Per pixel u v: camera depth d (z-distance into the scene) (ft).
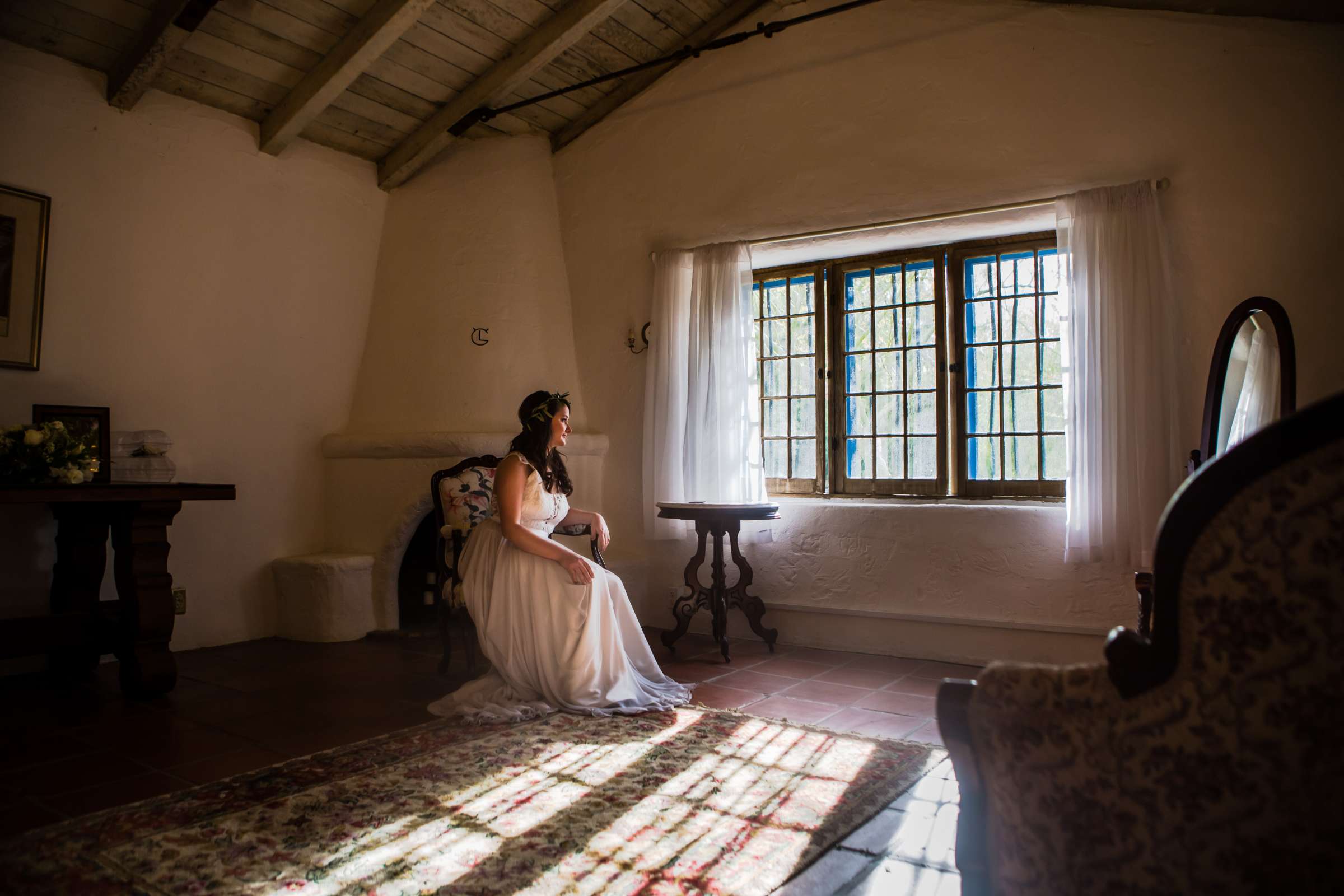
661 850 7.28
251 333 16.65
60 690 12.82
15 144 13.50
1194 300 12.68
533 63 15.97
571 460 17.70
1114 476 12.78
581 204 18.67
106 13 13.41
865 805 8.23
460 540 13.74
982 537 14.35
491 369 17.48
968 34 14.48
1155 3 12.97
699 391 16.48
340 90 15.46
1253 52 12.37
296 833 7.66
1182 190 12.81
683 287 17.10
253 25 14.33
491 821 7.89
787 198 16.11
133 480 13.74
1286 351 10.42
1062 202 13.44
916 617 14.83
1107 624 13.30
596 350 18.47
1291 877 3.52
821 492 16.60
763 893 6.54
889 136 15.12
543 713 11.25
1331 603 3.37
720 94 16.98
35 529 13.76
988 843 4.25
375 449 17.06
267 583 16.87
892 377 15.97
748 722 10.99
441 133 17.52
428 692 12.69
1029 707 3.99
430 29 15.31
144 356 15.06
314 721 11.20
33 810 8.27
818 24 15.88
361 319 18.60
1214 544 3.59
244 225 16.51
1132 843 3.77
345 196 18.20
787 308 17.20
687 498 16.63
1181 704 3.66
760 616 15.44
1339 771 3.41
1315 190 11.95
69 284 14.11
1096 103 13.44
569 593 11.62
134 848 7.36
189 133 15.72
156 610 12.38
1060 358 14.35
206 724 11.09
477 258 17.93
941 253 15.49
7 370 13.37
